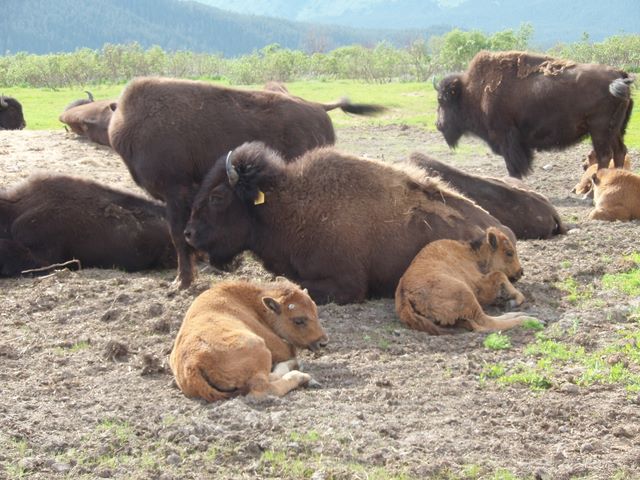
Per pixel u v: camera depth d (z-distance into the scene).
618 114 18.84
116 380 8.76
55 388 8.53
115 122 12.70
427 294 10.19
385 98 40.62
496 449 7.30
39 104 42.28
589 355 9.30
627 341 9.64
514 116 19.77
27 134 26.56
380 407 8.06
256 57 65.56
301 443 7.27
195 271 12.63
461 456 7.16
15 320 10.70
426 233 11.49
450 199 11.86
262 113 12.83
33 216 13.59
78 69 59.62
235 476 6.85
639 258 12.95
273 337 8.94
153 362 8.93
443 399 8.27
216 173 11.83
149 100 12.41
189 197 12.52
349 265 11.43
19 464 6.93
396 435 7.53
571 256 13.38
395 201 11.59
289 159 12.92
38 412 7.96
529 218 14.38
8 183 18.33
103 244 13.82
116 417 7.77
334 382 8.73
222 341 8.09
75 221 13.70
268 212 11.62
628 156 21.06
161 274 14.03
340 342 9.84
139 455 7.18
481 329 10.12
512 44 58.94
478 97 20.31
